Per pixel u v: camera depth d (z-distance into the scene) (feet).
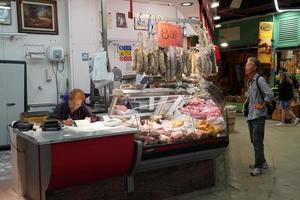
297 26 34.47
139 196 11.53
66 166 9.36
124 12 21.53
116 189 10.94
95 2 21.97
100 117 12.21
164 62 13.51
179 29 13.93
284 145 21.59
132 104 12.36
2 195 12.95
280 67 36.17
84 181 10.18
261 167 15.12
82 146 9.51
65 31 21.77
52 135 9.54
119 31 21.43
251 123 14.96
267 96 14.01
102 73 12.60
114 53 21.43
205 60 15.33
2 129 20.35
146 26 14.06
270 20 36.78
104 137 9.86
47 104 21.39
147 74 13.43
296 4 34.73
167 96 13.29
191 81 15.25
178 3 21.85
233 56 44.24
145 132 11.39
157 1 22.12
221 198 12.23
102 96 17.07
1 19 19.86
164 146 11.41
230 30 42.09
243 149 20.47
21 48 20.54
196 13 22.95
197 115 13.48
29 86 20.89
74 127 10.83
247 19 39.65
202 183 13.12
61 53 21.01
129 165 10.76
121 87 12.98
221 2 34.68
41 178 10.46
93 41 22.03
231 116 27.09
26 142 12.14
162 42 13.12
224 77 44.52
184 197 12.28
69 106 13.09
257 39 38.68
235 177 14.74
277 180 14.32
